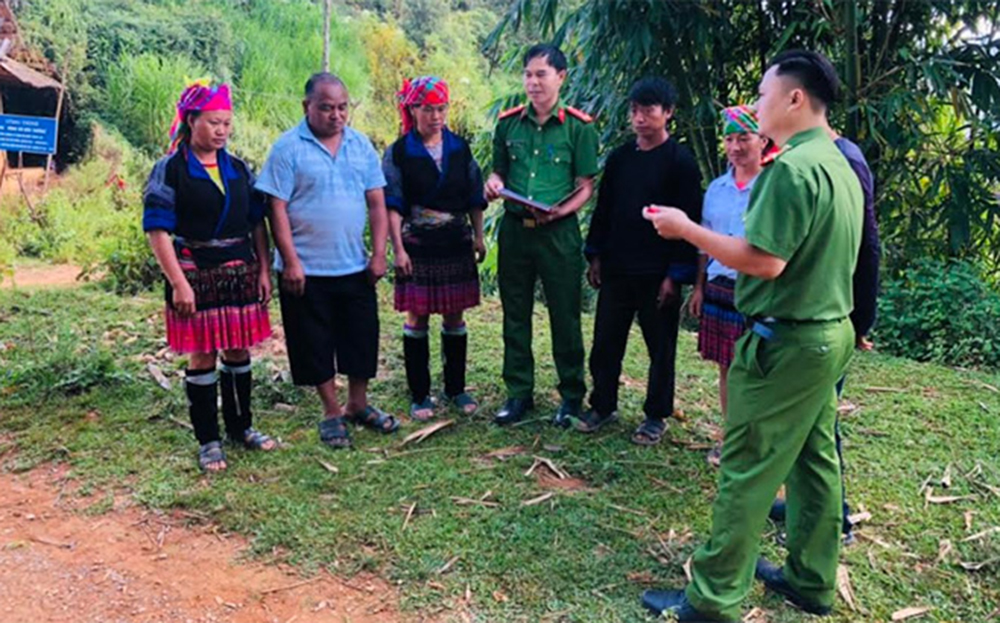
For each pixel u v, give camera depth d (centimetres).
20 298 666
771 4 618
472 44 2678
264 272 361
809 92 225
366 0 2656
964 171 627
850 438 396
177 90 1664
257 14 2142
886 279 644
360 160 369
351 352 388
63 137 1528
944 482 343
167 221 320
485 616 252
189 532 304
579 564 280
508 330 410
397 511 316
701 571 246
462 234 403
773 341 226
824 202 215
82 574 277
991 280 679
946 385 486
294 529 301
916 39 634
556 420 407
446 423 402
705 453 376
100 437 384
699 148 632
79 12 1786
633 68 607
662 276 366
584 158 383
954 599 265
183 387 446
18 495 334
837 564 255
